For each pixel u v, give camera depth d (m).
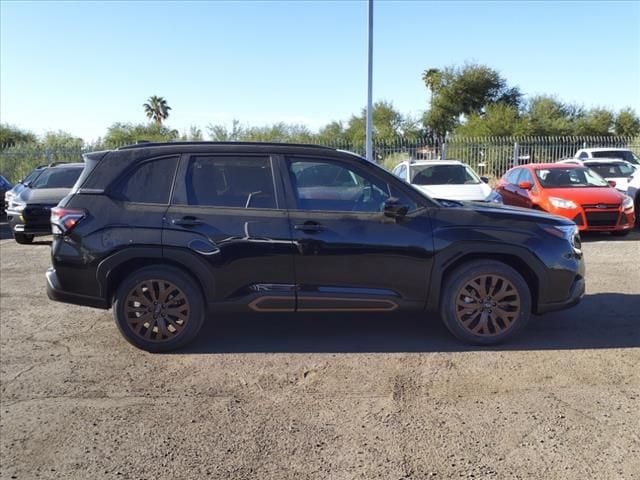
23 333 5.80
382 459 3.36
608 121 42.59
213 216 5.09
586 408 3.94
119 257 5.07
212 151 5.28
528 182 12.40
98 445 3.58
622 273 8.26
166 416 3.95
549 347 5.15
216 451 3.48
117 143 24.00
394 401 4.11
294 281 5.09
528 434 3.60
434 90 47.25
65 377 4.64
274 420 3.86
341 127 42.16
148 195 5.20
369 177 5.21
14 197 12.50
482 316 5.15
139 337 5.15
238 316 6.23
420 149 23.03
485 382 4.40
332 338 5.50
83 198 5.22
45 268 9.45
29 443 3.62
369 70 18.17
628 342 5.25
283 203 5.15
